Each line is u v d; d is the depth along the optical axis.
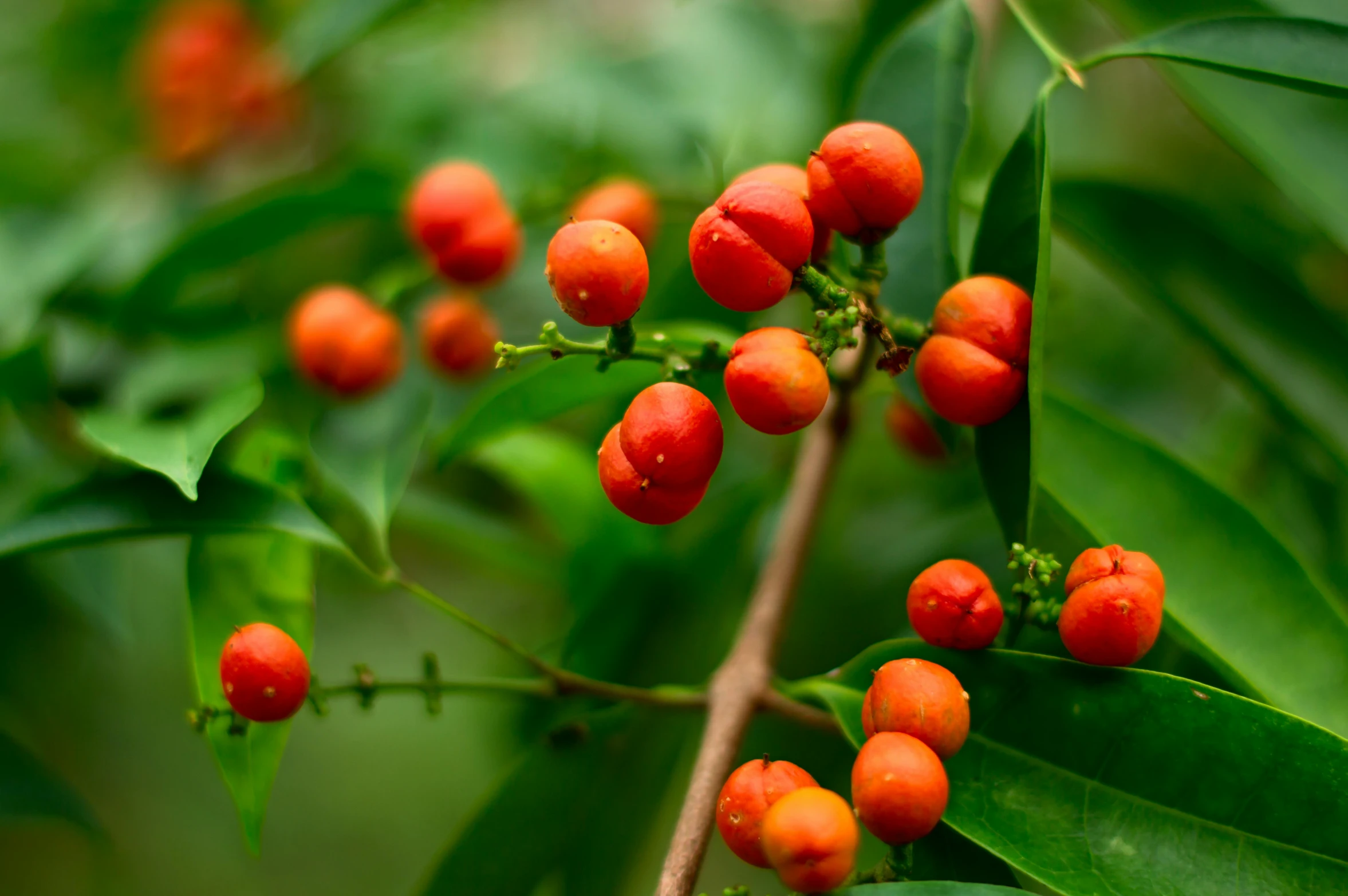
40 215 0.53
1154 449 0.43
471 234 0.46
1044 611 0.40
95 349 0.49
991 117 0.56
